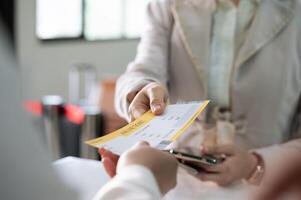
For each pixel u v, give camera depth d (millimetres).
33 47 3953
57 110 2717
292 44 1142
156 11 1253
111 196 479
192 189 907
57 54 4234
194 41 1178
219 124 1112
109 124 2758
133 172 507
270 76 1130
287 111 1149
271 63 1133
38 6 3988
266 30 1141
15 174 373
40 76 4051
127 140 665
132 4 5035
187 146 1041
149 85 856
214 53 1173
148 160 539
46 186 385
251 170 946
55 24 4203
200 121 1108
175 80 1203
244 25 1165
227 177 940
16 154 372
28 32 3885
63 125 2715
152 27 1243
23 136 377
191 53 1173
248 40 1139
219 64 1161
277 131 1141
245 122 1143
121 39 4969
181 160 940
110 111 2789
